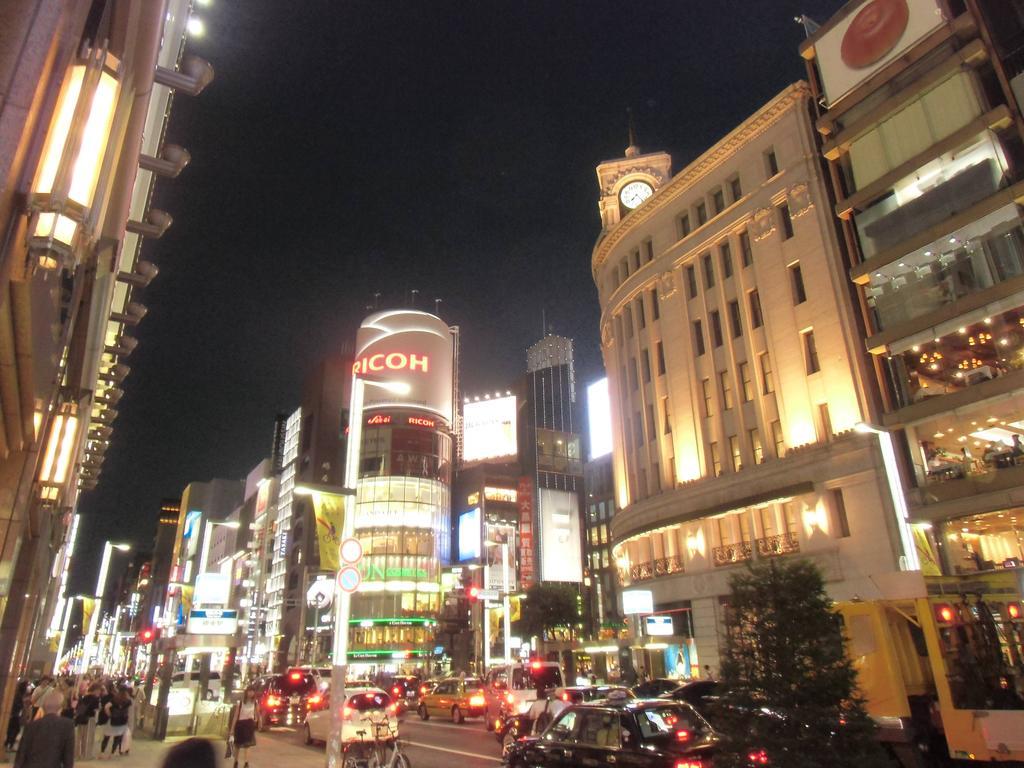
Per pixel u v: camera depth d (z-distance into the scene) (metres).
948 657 10.21
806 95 34.75
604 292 48.66
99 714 21.00
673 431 38.97
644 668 38.00
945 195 25.64
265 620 103.25
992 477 23.20
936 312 24.91
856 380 29.97
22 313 7.39
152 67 11.58
